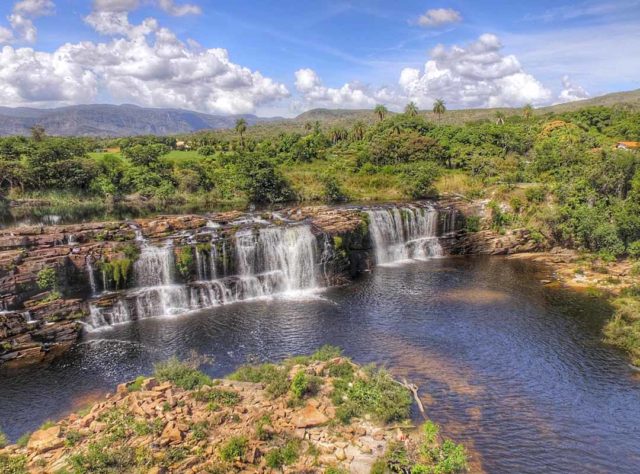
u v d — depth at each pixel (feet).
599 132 418.92
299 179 296.71
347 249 170.81
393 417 75.87
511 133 367.66
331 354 98.22
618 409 83.82
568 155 269.64
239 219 180.65
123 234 147.74
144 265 135.74
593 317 126.62
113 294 128.77
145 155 285.23
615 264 174.50
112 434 66.18
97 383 94.12
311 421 71.41
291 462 62.75
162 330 119.75
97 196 263.49
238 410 73.82
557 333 116.37
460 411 82.23
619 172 211.61
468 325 121.80
